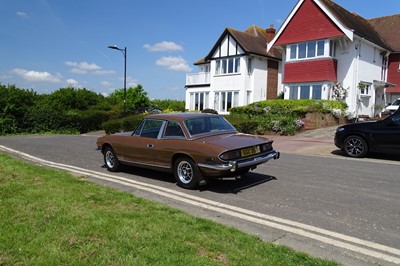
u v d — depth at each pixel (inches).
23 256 135.3
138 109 1432.1
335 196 239.9
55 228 162.9
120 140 323.0
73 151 498.0
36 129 1059.3
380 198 233.9
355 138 419.8
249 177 304.3
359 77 978.1
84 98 1454.2
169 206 209.5
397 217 195.8
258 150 262.8
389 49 1107.9
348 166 357.1
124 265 129.0
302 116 769.6
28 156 450.6
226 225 181.0
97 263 130.3
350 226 182.1
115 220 175.0
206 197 241.6
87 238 151.8
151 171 339.9
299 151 493.7
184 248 142.9
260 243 152.6
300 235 169.9
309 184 276.2
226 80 1220.5
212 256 136.8
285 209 212.1
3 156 395.9
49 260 131.8
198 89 1348.4
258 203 225.6
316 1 951.6
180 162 269.7
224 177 257.0
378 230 176.2
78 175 315.9
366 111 1031.6
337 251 151.6
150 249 141.6
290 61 1010.7
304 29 986.1
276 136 704.4
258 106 921.5
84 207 196.4
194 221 177.6
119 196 223.1
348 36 897.5
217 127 289.7
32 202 203.9
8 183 252.1
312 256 144.3
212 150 245.1
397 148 389.7
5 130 992.9
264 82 1236.5
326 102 858.1
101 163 390.3
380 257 145.8
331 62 942.4
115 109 1386.6
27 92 1160.8
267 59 1242.6
